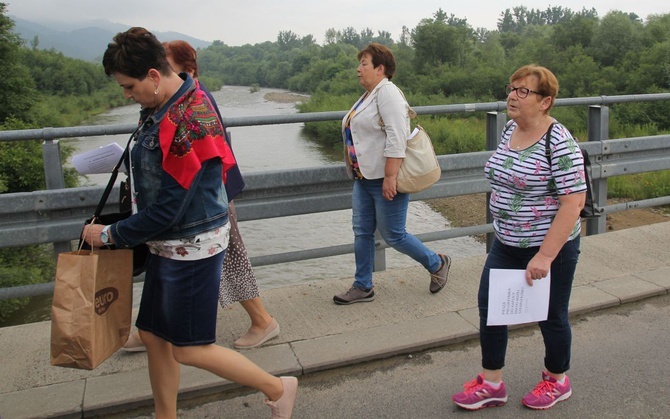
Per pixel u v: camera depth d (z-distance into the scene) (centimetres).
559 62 5266
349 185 452
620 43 5031
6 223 381
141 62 221
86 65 7706
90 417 297
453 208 1539
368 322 380
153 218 227
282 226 1405
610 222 1121
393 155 367
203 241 239
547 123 266
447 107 464
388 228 394
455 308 397
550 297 279
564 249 273
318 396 316
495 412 298
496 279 269
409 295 419
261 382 266
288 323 380
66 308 226
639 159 549
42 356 343
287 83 11931
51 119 3183
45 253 1361
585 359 348
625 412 296
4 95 2867
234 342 356
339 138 2677
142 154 230
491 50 7125
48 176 385
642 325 387
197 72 333
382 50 374
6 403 298
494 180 279
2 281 1162
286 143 2892
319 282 444
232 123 399
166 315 243
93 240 238
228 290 338
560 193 259
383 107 367
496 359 293
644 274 449
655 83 4131
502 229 279
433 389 320
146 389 308
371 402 310
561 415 295
